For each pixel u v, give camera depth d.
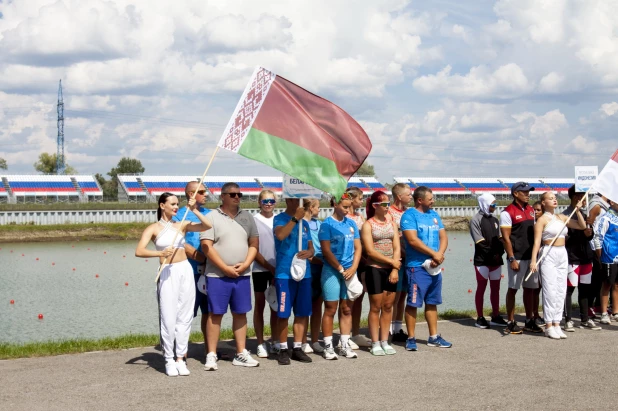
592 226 12.28
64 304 23.86
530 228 11.27
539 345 10.16
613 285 12.30
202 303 9.41
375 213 9.70
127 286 29.22
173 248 8.41
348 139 9.38
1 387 7.62
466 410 6.84
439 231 10.07
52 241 60.12
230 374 8.34
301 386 7.76
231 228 8.67
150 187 94.56
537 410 6.85
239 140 8.99
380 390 7.59
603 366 8.74
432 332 10.19
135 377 8.13
